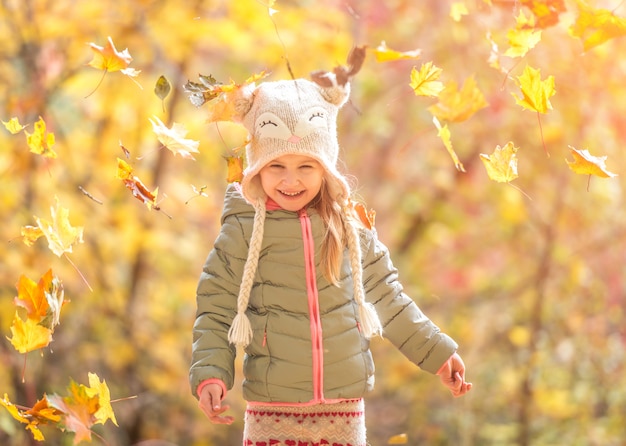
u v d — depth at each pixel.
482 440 10.94
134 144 9.86
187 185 10.47
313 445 3.98
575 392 10.47
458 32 9.31
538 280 10.70
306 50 9.23
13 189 8.87
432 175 12.88
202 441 10.77
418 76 4.10
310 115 3.94
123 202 9.78
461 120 4.45
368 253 4.18
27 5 8.56
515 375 10.52
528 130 10.44
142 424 10.33
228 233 4.09
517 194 11.20
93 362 10.12
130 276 10.34
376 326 3.98
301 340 3.94
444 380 4.16
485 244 12.45
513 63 8.97
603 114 9.55
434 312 12.38
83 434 3.91
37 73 8.75
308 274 4.00
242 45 8.94
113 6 8.73
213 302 4.02
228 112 4.00
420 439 11.55
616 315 10.64
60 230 4.07
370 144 12.89
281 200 3.99
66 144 9.27
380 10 10.91
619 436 10.12
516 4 4.13
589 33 4.13
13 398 8.77
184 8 8.81
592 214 10.72
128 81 9.48
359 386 4.00
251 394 3.98
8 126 4.17
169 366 10.32
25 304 3.99
